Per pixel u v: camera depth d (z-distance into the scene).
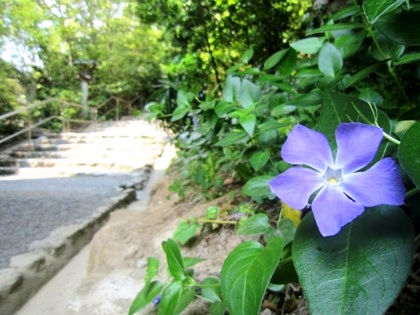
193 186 0.73
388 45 0.25
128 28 3.68
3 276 0.43
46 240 0.56
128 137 1.82
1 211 0.76
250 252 0.15
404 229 0.12
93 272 0.46
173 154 1.54
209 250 0.40
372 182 0.11
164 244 0.25
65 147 1.69
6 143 1.79
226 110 0.37
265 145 0.33
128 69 3.51
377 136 0.12
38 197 0.90
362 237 0.12
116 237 0.53
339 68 0.25
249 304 0.13
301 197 0.12
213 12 0.82
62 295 0.42
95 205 0.82
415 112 0.17
